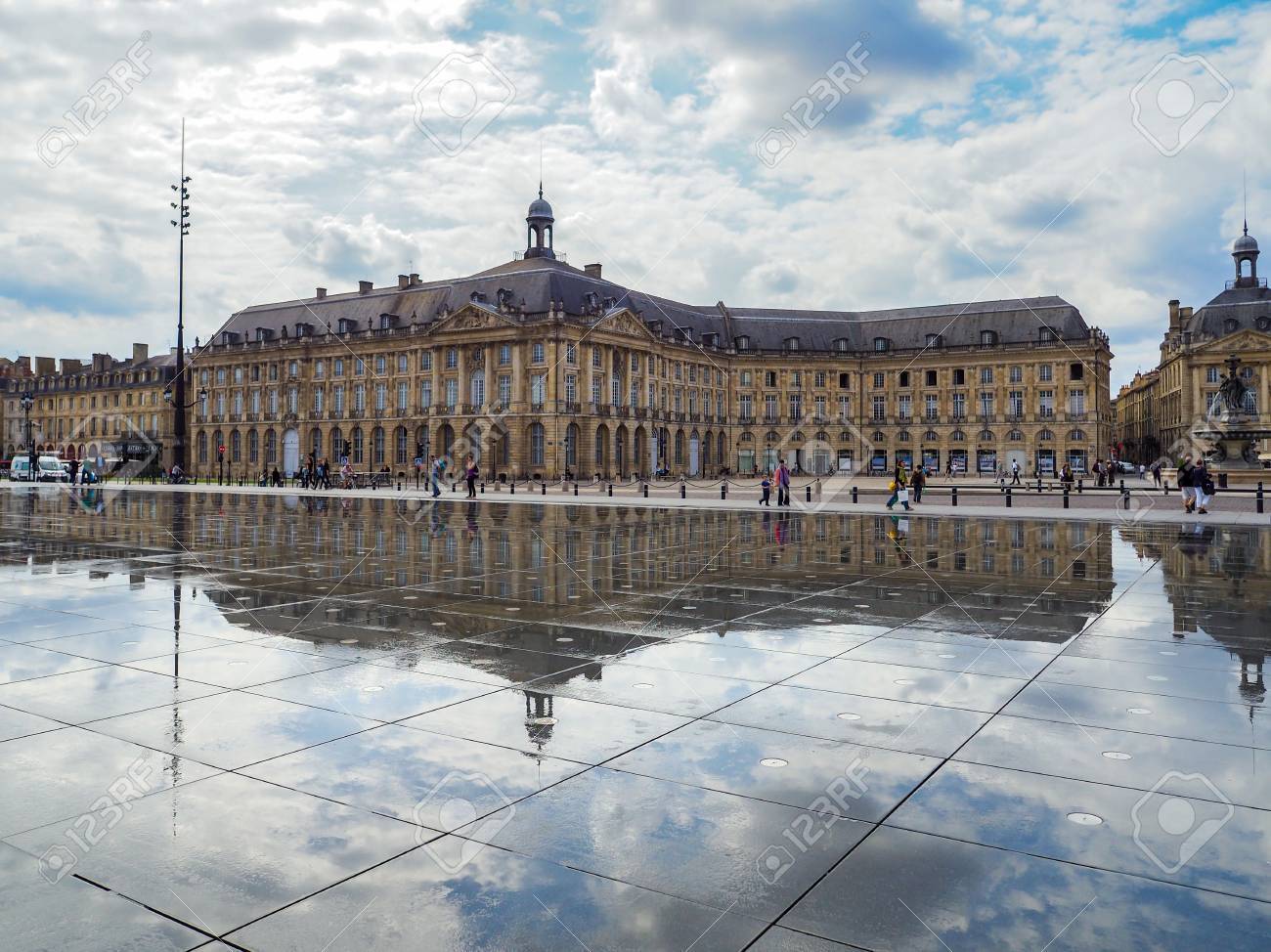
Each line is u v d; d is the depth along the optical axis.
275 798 5.39
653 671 8.24
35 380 124.06
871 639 9.63
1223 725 6.70
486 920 4.10
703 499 43.78
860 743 6.32
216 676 8.02
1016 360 94.62
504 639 9.55
